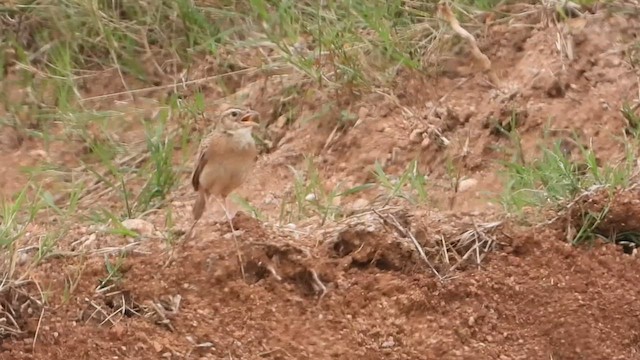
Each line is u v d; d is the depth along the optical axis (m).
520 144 11.53
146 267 8.95
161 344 8.30
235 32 14.35
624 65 12.02
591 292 8.85
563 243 9.32
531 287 8.88
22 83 14.27
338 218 10.20
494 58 12.71
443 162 11.76
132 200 11.99
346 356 8.29
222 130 9.45
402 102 12.52
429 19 13.27
